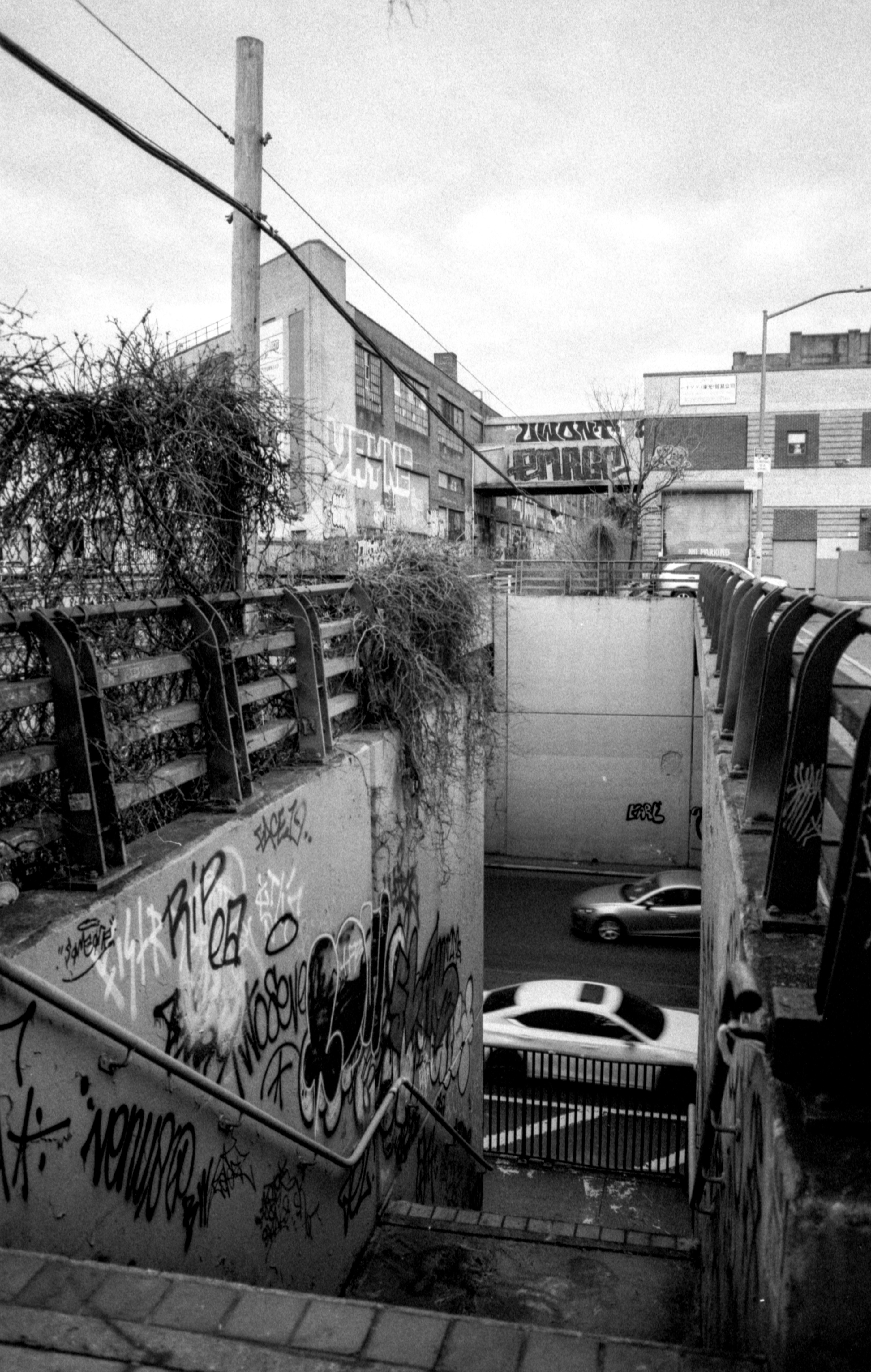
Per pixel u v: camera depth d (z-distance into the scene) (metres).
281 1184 5.25
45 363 4.32
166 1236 4.02
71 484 4.60
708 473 40.06
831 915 2.64
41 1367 2.36
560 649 23.55
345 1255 6.33
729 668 6.93
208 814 4.86
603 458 37.47
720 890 5.72
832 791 3.64
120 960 3.70
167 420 4.92
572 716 23.67
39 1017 3.18
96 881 3.71
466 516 40.78
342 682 7.29
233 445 5.51
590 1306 6.11
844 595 39.75
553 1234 6.89
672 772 23.39
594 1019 13.23
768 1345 2.66
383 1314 2.61
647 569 29.81
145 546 5.00
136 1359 2.40
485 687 10.43
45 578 4.59
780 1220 2.54
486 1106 13.21
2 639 4.07
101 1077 3.53
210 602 5.15
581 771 23.78
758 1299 2.94
